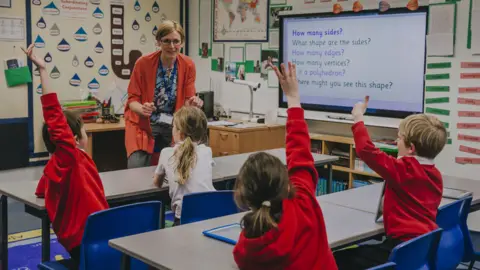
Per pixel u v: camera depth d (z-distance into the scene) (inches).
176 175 125.6
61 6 253.4
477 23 184.5
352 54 218.4
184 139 128.6
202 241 90.0
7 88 240.7
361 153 100.8
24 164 246.8
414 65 201.2
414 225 99.2
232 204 117.3
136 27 279.0
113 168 259.3
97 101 265.4
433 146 102.6
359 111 103.3
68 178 108.2
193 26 287.9
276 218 71.8
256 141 235.8
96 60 267.1
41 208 112.7
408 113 204.4
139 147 170.6
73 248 109.9
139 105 166.4
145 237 92.0
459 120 191.9
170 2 289.1
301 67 236.8
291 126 81.3
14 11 239.9
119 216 102.0
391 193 102.3
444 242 108.3
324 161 169.2
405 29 201.9
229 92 272.2
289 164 79.7
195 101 163.2
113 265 101.7
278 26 245.3
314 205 75.5
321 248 74.4
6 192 123.6
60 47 255.1
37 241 176.7
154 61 167.5
